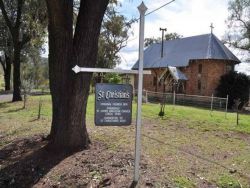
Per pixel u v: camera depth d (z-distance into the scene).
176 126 15.79
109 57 55.06
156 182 7.45
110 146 10.59
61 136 9.89
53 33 9.73
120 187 7.27
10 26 32.44
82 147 10.05
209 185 7.46
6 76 56.59
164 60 54.06
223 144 11.76
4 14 32.22
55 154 9.66
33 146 10.92
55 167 8.84
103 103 7.81
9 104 28.08
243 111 34.78
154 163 8.84
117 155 9.45
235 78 42.16
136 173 7.49
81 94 9.84
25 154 10.16
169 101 37.62
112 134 12.86
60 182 7.98
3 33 42.06
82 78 9.73
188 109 27.03
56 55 9.87
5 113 20.88
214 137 13.12
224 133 14.27
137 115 7.46
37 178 8.42
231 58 48.03
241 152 10.59
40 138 11.91
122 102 7.90
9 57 49.88
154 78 55.44
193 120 18.61
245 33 46.19
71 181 7.92
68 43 9.72
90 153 9.62
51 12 9.56
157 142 11.62
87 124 15.47
